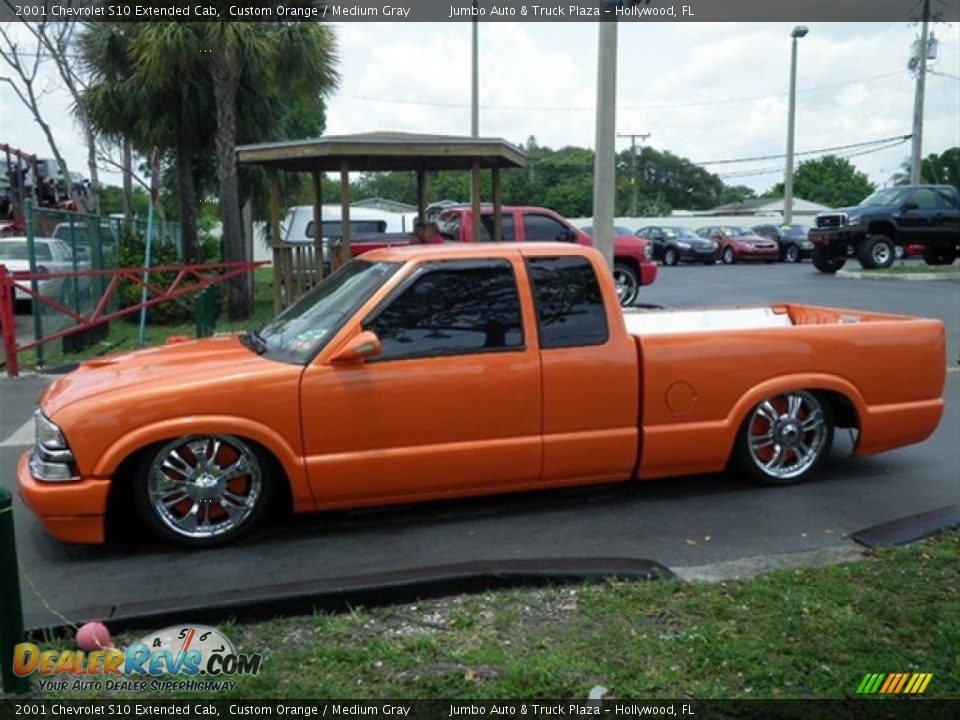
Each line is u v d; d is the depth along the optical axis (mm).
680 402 5535
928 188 23141
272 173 13531
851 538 4957
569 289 5344
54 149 21250
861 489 5914
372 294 5031
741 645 3604
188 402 4703
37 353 11445
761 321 7367
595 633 3746
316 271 13672
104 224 16625
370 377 4934
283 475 5035
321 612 3990
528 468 5285
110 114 17156
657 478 5859
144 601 4113
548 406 5262
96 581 4504
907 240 22875
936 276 20547
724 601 4035
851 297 17484
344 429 4922
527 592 4195
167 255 16766
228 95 15852
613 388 5371
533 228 14836
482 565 4348
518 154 12688
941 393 6176
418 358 5027
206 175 20750
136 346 13469
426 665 3486
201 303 12664
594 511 5496
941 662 3463
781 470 5957
